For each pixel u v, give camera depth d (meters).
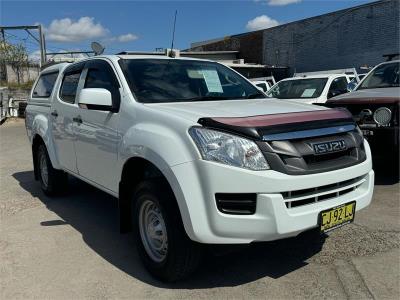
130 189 4.08
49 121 5.95
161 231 3.65
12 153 10.86
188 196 3.17
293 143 3.26
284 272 3.77
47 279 3.81
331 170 3.37
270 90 11.51
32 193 6.79
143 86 4.29
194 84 4.62
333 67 29.70
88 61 5.20
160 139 3.44
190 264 3.45
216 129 3.22
